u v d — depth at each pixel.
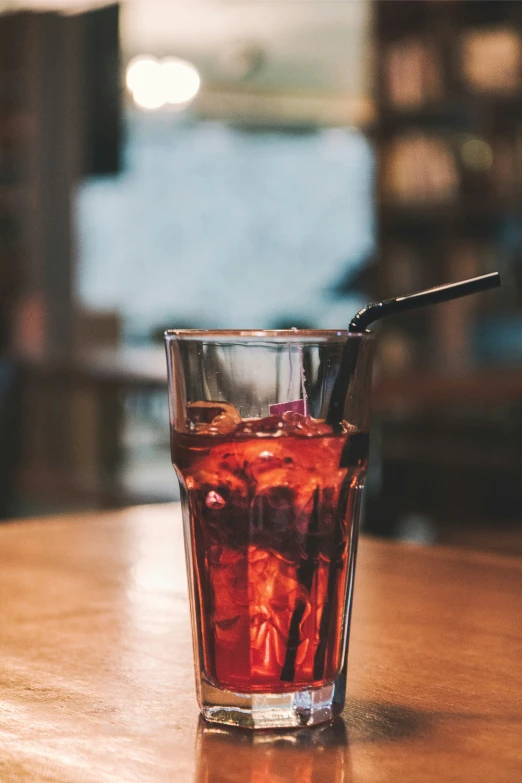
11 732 0.53
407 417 5.39
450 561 1.03
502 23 5.50
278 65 9.71
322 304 10.34
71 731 0.53
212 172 10.40
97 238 9.71
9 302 7.24
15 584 0.90
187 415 0.56
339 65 9.67
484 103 5.44
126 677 0.63
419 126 5.75
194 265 10.33
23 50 7.20
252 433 0.54
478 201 5.49
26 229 7.27
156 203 10.23
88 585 0.89
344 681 0.56
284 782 0.45
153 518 1.27
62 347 7.18
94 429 6.45
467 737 0.52
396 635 0.73
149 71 7.54
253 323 10.47
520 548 2.93
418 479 5.34
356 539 0.58
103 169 7.38
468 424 5.23
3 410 1.79
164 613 0.79
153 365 4.73
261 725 0.53
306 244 10.48
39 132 7.22
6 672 0.64
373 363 0.58
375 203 5.79
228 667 0.54
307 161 10.49
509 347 5.43
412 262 5.80
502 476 5.15
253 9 8.43
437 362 5.65
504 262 5.58
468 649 0.70
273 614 0.54
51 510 4.96
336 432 0.55
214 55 9.55
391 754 0.49
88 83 7.34
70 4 6.96
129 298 9.94
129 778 0.46
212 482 0.54
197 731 0.53
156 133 10.28
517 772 0.47
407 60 5.67
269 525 0.54
